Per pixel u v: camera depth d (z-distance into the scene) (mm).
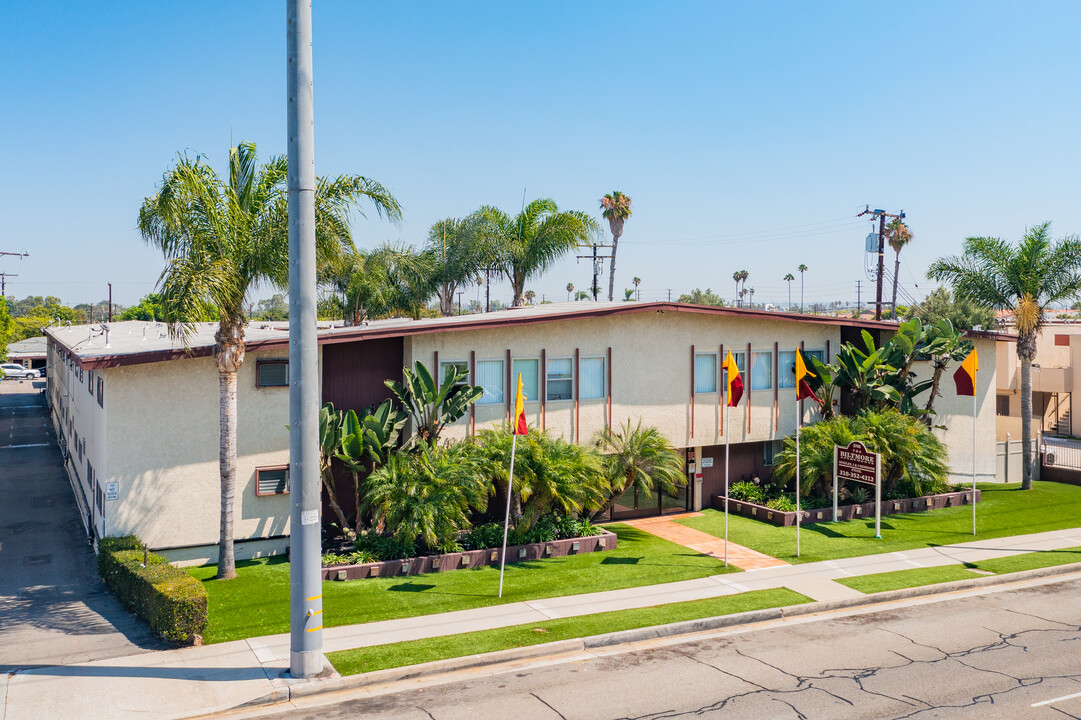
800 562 19562
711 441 25328
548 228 42281
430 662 12781
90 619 15148
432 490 18922
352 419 19453
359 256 18484
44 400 58344
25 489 28156
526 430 18000
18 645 13672
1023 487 29312
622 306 23375
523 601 16328
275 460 19797
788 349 26734
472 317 26234
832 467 24312
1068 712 11148
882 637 14539
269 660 12922
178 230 16953
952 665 13070
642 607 15906
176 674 12344
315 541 12352
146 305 87000
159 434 18594
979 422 30641
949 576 18266
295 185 12297
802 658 13430
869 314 111875
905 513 25219
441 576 18281
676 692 11930
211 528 19125
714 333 25375
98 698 11469
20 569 18828
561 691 11977
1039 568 18953
